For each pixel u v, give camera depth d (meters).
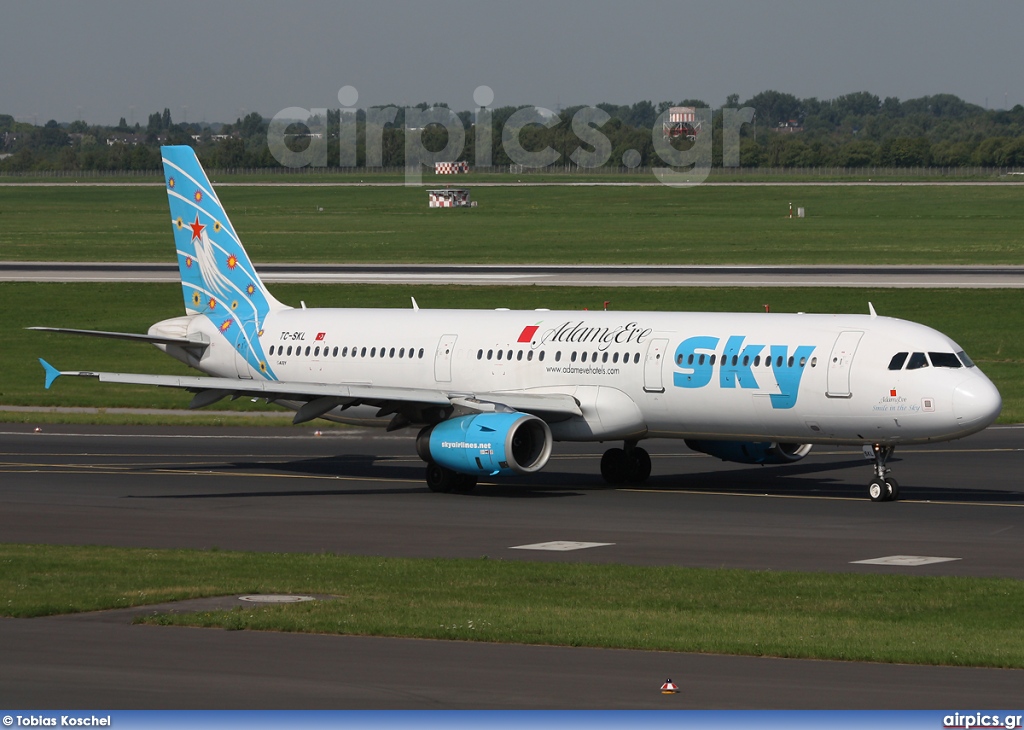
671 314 173.25
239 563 117.81
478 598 101.81
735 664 81.06
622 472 178.12
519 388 176.50
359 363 188.88
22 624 91.38
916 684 76.69
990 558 123.31
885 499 159.75
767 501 161.00
